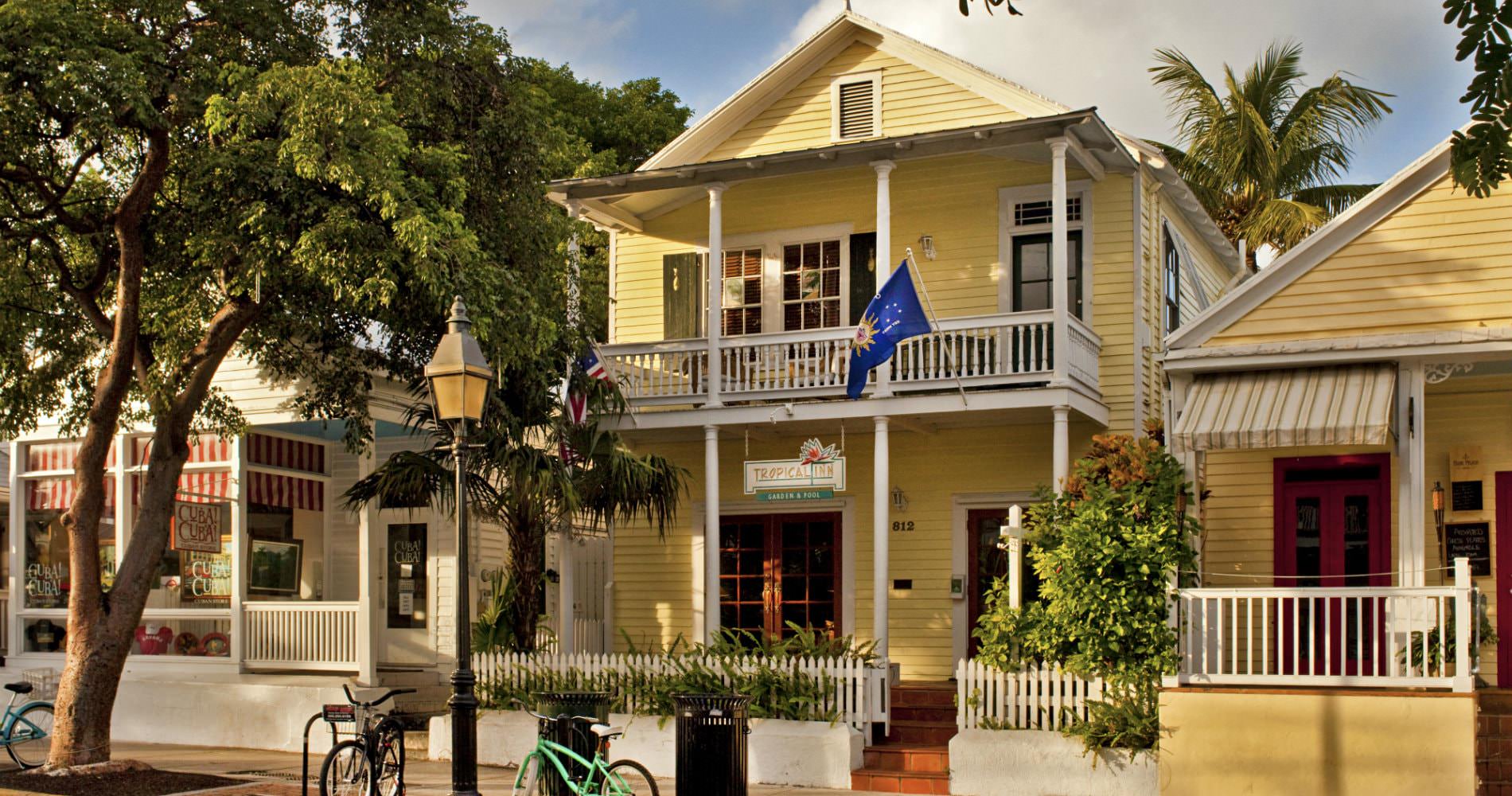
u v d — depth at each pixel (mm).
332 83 13531
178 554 19188
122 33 13523
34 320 16141
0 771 14352
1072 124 16109
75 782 13719
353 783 12250
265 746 17312
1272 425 13359
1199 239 21984
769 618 19281
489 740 15930
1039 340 17469
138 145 15375
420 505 16266
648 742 15203
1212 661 13953
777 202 19703
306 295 15258
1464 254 13555
